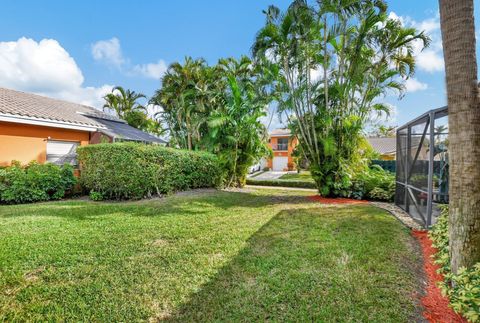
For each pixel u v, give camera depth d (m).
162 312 2.53
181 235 4.75
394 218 6.28
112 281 3.07
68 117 10.98
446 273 3.10
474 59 2.73
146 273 3.28
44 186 8.59
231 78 11.52
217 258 3.75
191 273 3.29
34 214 6.34
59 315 2.46
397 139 8.10
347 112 9.38
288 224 5.59
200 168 11.16
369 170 10.28
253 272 3.33
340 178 9.27
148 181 8.73
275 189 12.69
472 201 2.69
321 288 2.95
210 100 14.41
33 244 4.16
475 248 2.67
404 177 7.30
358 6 8.04
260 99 11.07
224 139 12.07
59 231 4.89
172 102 16.81
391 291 2.89
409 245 4.42
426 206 5.46
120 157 8.41
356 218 6.16
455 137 2.80
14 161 8.68
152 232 4.90
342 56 8.78
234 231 5.04
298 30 8.45
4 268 3.32
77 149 9.35
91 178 8.73
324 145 8.97
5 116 8.53
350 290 2.91
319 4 8.20
